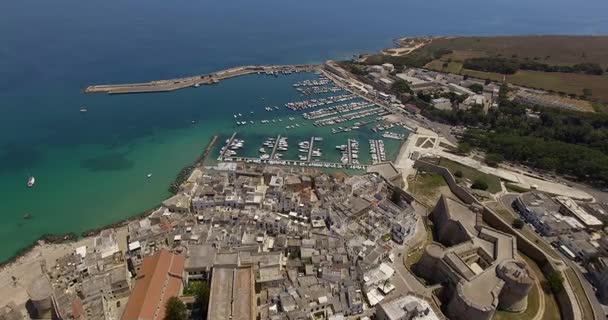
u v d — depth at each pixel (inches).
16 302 6919.3
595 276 7460.6
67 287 6958.7
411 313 6102.4
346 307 6437.0
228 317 5664.4
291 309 6181.1
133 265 7534.5
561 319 6692.9
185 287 6988.2
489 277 6737.2
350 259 7475.4
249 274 6565.0
